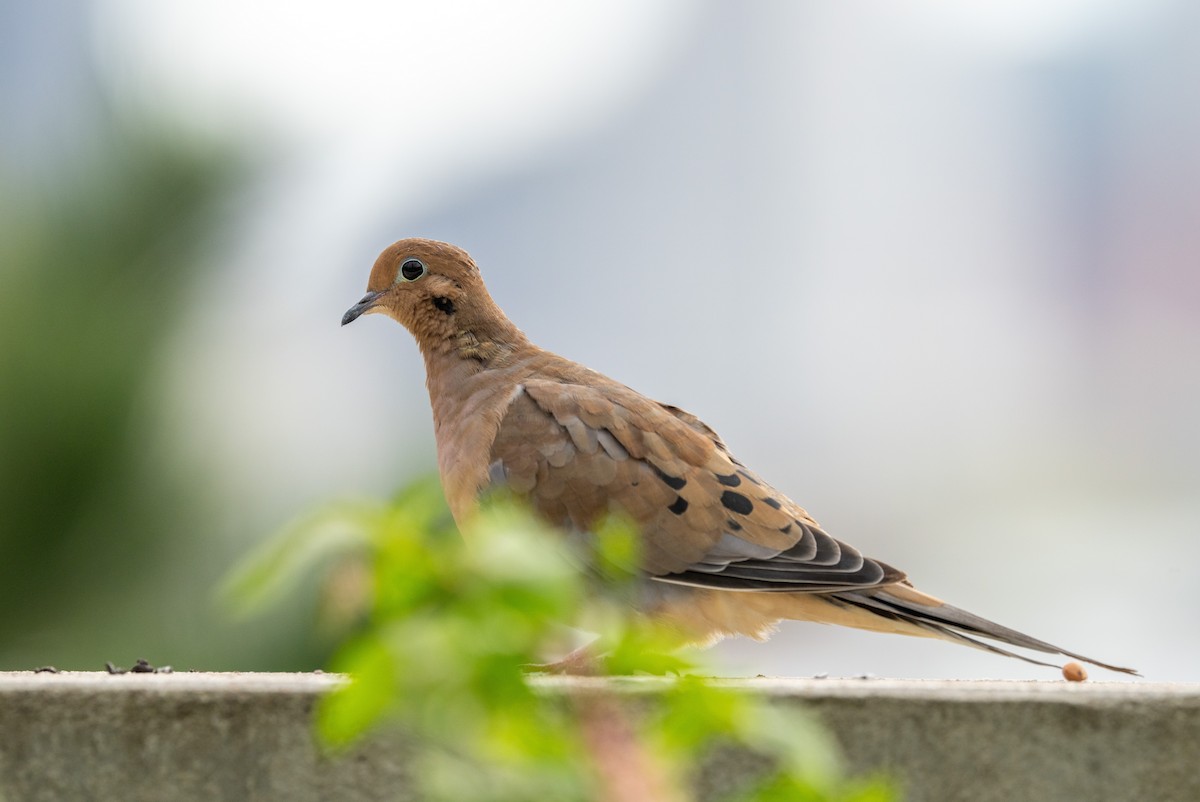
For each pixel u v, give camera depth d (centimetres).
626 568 373
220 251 1218
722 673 363
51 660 1146
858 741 621
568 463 989
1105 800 619
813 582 952
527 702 332
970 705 621
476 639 327
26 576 1150
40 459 1138
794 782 349
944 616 931
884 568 946
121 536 1168
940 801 620
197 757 608
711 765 605
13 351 1137
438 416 1098
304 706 609
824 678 701
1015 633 908
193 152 1191
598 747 343
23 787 605
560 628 343
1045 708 621
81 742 607
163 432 1181
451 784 346
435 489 336
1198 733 620
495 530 331
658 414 1023
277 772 607
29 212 1178
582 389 1033
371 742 603
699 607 985
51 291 1152
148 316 1184
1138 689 632
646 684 567
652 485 980
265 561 312
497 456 1008
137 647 1145
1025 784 618
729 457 1043
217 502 1201
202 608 1167
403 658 322
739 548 971
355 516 327
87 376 1143
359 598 331
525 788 341
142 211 1180
